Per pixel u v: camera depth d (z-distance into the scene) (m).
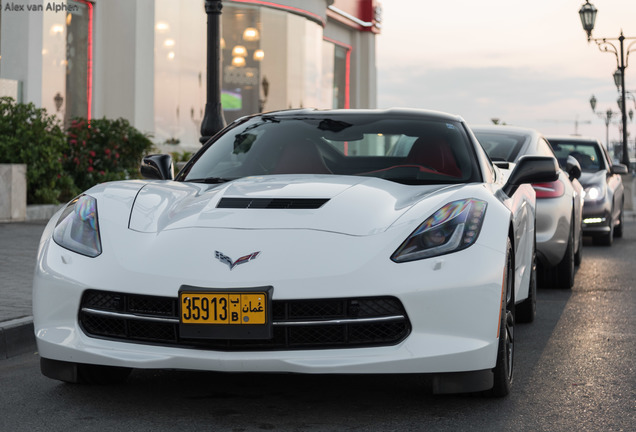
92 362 3.21
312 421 3.18
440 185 3.84
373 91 28.20
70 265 3.32
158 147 17.28
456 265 3.16
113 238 3.34
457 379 3.21
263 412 3.29
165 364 3.11
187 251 3.19
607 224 11.12
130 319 3.17
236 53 19.50
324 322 3.08
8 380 3.89
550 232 6.64
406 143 4.27
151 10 17.05
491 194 3.63
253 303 3.03
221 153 4.40
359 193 3.55
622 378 3.92
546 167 4.10
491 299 3.20
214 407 3.37
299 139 4.37
